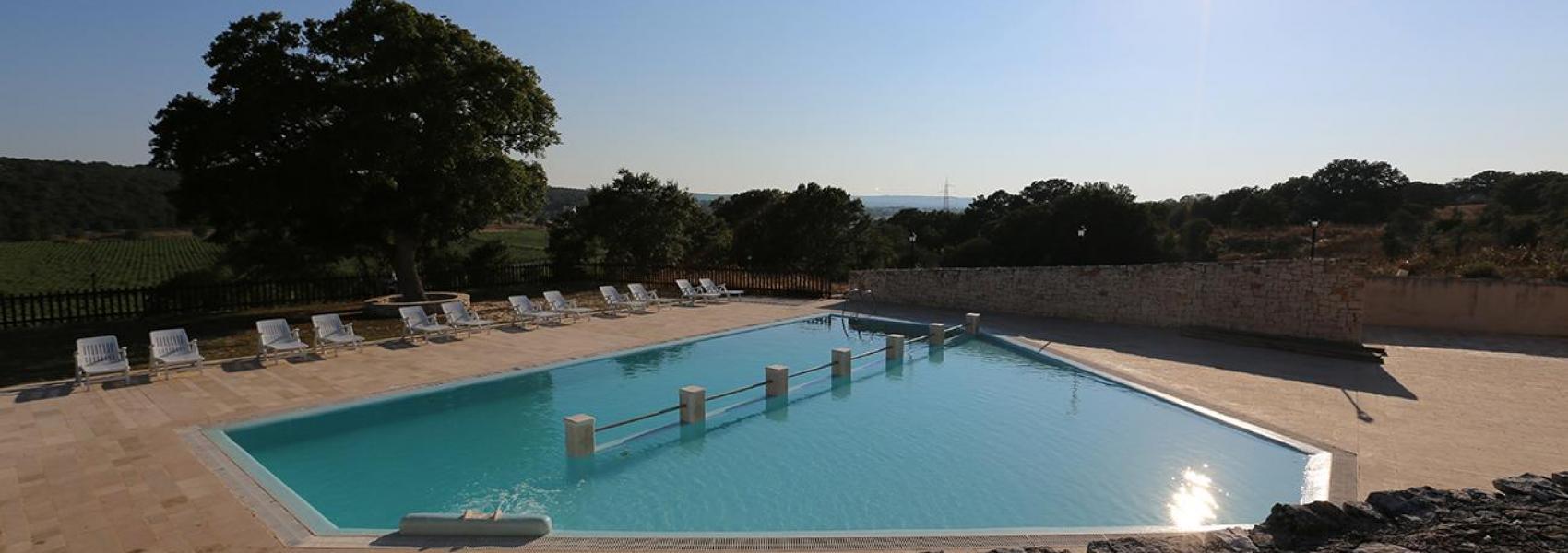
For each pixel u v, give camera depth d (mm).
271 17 16422
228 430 9242
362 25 16469
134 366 12484
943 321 19188
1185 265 17406
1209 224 48844
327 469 8828
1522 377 12570
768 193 49812
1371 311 18938
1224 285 16781
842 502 8008
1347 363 13867
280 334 13383
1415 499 5410
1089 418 10844
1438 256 27781
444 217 18719
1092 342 16172
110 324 16734
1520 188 51219
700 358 15102
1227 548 4902
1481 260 24500
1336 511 5223
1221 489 8164
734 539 6320
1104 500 8016
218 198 16250
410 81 16828
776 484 8516
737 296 23766
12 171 64188
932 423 10766
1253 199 60500
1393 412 10352
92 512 6617
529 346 15031
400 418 10797
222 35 16250
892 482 8562
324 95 16266
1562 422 9773
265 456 9203
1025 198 62469
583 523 7520
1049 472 8805
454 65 17891
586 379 13188
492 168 18641
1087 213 38875
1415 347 15625
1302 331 15680
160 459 7980
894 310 21250
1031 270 20125
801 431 10414
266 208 15953
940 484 8500
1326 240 49719
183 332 12281
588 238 29844
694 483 8547
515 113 18594
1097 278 19000
